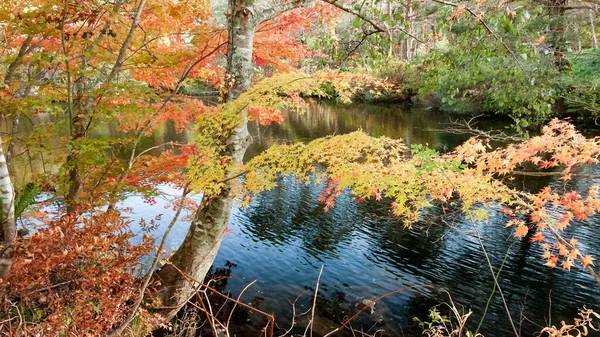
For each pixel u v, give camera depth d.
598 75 12.98
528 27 8.45
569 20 10.08
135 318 4.45
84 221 3.55
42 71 5.68
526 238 9.44
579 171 12.88
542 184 11.77
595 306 6.95
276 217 11.64
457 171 2.94
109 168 5.22
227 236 10.27
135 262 3.63
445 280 8.00
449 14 5.54
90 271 3.30
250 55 5.46
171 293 5.59
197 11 6.08
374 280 8.07
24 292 3.51
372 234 10.31
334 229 10.71
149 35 5.89
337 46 6.32
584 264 2.87
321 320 6.71
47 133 5.63
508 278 7.95
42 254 3.05
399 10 5.37
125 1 5.44
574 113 15.91
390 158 3.71
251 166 4.25
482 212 3.28
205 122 4.61
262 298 7.37
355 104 33.75
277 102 4.32
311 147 3.95
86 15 4.71
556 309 6.92
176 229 10.13
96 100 5.49
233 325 6.50
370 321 6.71
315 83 4.38
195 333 6.11
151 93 4.96
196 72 6.11
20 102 4.57
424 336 6.33
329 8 6.41
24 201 3.76
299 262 8.88
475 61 5.84
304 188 14.30
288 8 5.62
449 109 25.42
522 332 6.38
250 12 5.32
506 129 18.81
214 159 4.43
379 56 5.85
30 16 4.46
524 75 5.70
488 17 4.97
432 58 6.66
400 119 25.08
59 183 4.96
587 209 2.96
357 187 3.58
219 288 7.71
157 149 16.86
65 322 3.23
